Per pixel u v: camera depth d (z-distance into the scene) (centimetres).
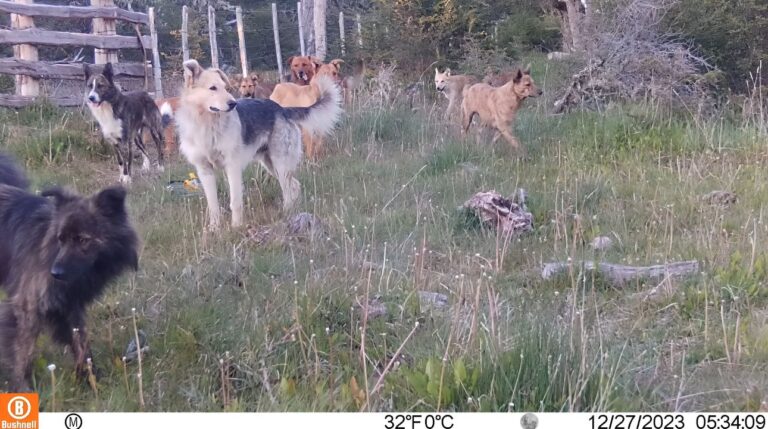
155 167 1098
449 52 1717
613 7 1247
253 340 455
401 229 705
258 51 2498
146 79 1413
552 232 696
